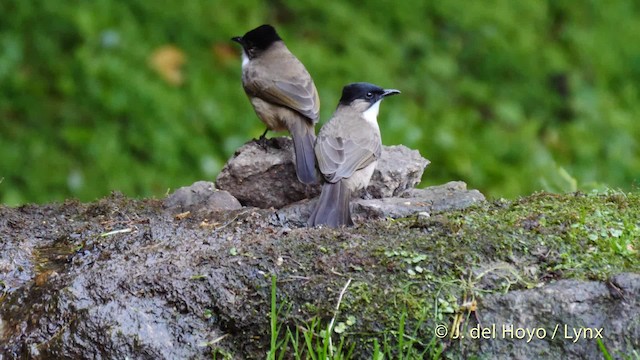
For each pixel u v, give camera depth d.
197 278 8.46
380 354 7.87
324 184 10.25
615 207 9.66
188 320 8.29
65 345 8.15
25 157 17.92
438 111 20.44
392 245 8.71
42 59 19.47
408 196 10.70
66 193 17.50
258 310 8.27
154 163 18.08
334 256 8.60
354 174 10.35
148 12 20.41
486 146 19.62
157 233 9.54
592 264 8.37
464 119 20.25
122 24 20.08
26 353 8.20
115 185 17.53
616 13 24.41
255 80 12.44
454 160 18.58
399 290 8.21
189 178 18.00
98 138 18.12
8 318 8.54
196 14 20.69
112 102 18.72
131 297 8.40
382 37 21.39
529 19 23.31
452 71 21.42
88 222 10.27
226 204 10.63
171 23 20.42
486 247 8.59
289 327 8.16
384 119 19.27
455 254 8.49
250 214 9.97
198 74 19.67
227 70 20.02
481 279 8.29
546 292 8.04
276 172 10.82
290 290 8.30
